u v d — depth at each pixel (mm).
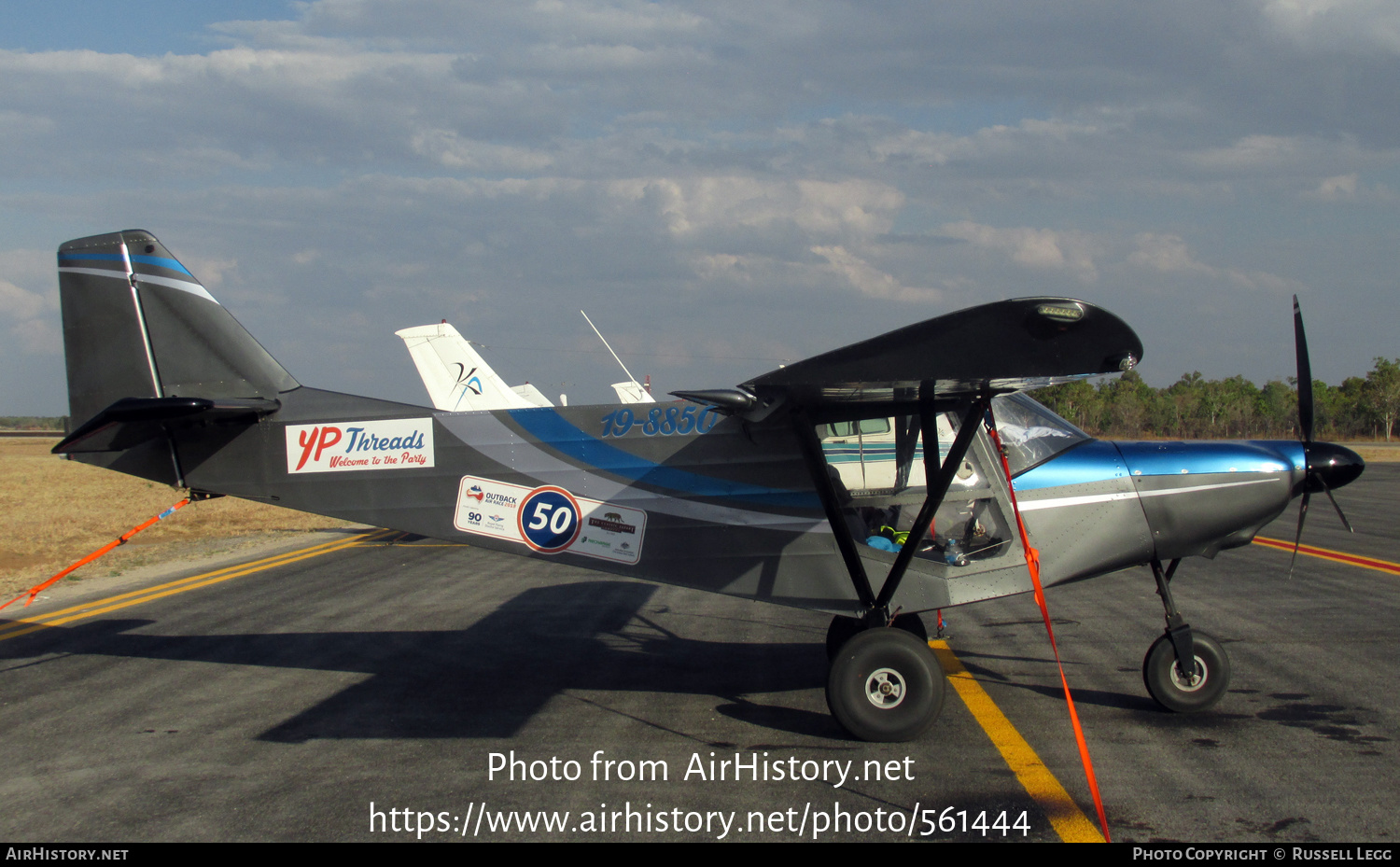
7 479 33688
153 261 6543
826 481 5238
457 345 19703
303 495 6293
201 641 7578
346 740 5051
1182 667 5207
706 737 5055
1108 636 7270
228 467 6375
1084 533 5711
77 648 7363
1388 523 15133
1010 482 5223
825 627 7941
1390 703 5375
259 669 6652
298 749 4898
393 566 11938
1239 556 11492
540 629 7973
